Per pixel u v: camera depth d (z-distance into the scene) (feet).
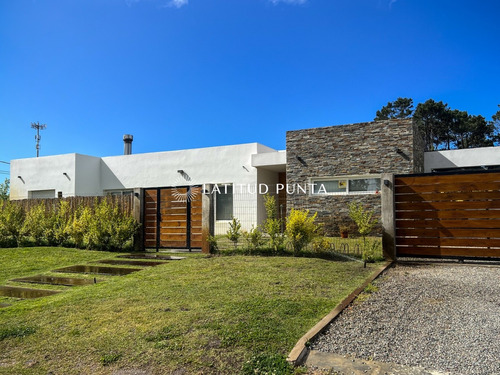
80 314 14.08
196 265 23.97
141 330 12.17
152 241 34.09
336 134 43.98
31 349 11.12
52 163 62.49
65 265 27.32
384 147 41.32
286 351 10.36
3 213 40.86
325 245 27.12
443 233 24.54
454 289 16.97
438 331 11.85
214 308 14.25
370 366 9.61
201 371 9.46
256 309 13.97
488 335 11.39
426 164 44.93
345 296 15.90
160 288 17.84
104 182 63.41
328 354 10.34
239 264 23.81
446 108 108.68
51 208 43.47
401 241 25.52
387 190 25.57
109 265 26.58
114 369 9.74
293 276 19.83
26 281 21.68
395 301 15.15
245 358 10.03
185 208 32.53
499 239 23.16
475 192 23.97
